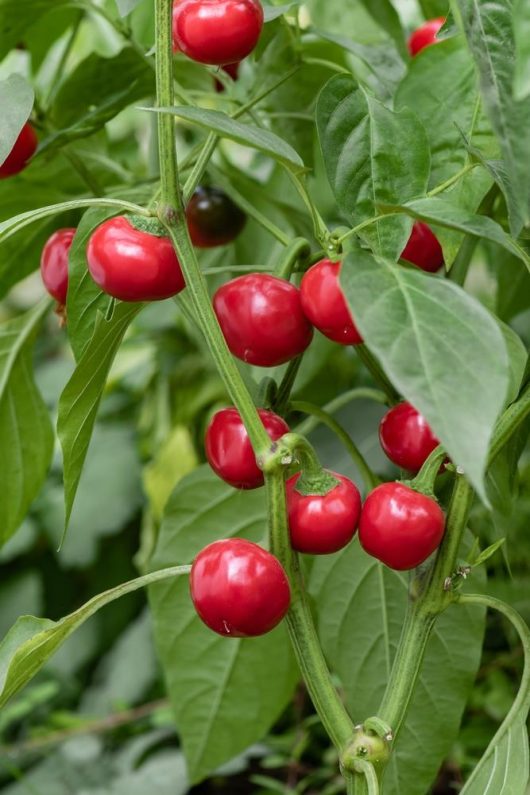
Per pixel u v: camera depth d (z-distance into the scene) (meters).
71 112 0.97
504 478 0.87
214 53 0.81
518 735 0.83
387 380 0.89
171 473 1.20
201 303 0.79
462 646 0.93
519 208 0.77
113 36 1.28
